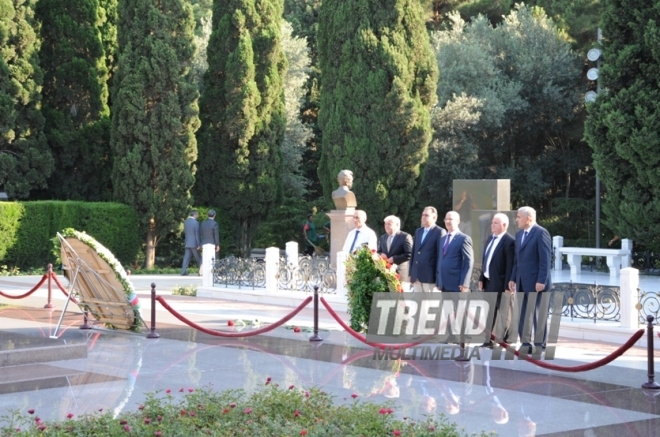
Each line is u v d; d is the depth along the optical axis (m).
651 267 26.52
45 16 30.67
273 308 18.52
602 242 34.72
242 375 11.27
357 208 28.78
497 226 13.02
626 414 9.16
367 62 28.56
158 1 29.45
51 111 30.59
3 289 22.02
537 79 37.44
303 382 10.79
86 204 28.58
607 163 26.30
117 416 8.70
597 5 38.31
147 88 29.16
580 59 38.38
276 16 31.67
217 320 16.48
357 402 8.48
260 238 40.19
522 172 38.16
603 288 15.10
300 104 39.94
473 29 38.69
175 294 21.52
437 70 29.30
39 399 9.81
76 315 17.08
